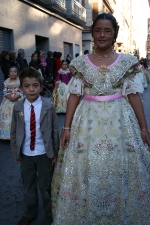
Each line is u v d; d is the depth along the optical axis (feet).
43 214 8.54
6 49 32.81
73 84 7.13
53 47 47.67
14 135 7.86
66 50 57.11
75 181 6.90
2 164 12.69
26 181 7.91
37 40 45.01
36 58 29.86
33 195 7.98
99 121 6.90
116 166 6.70
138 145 6.92
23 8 35.73
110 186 6.63
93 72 6.82
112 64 6.83
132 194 6.77
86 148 6.91
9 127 16.03
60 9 47.96
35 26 39.63
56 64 34.83
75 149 7.00
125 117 6.97
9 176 11.38
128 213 6.73
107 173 6.65
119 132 6.84
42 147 7.75
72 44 59.72
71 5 53.57
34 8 39.11
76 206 6.82
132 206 6.73
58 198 6.98
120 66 6.79
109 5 91.61
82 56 7.17
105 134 6.84
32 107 7.57
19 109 7.59
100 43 6.80
